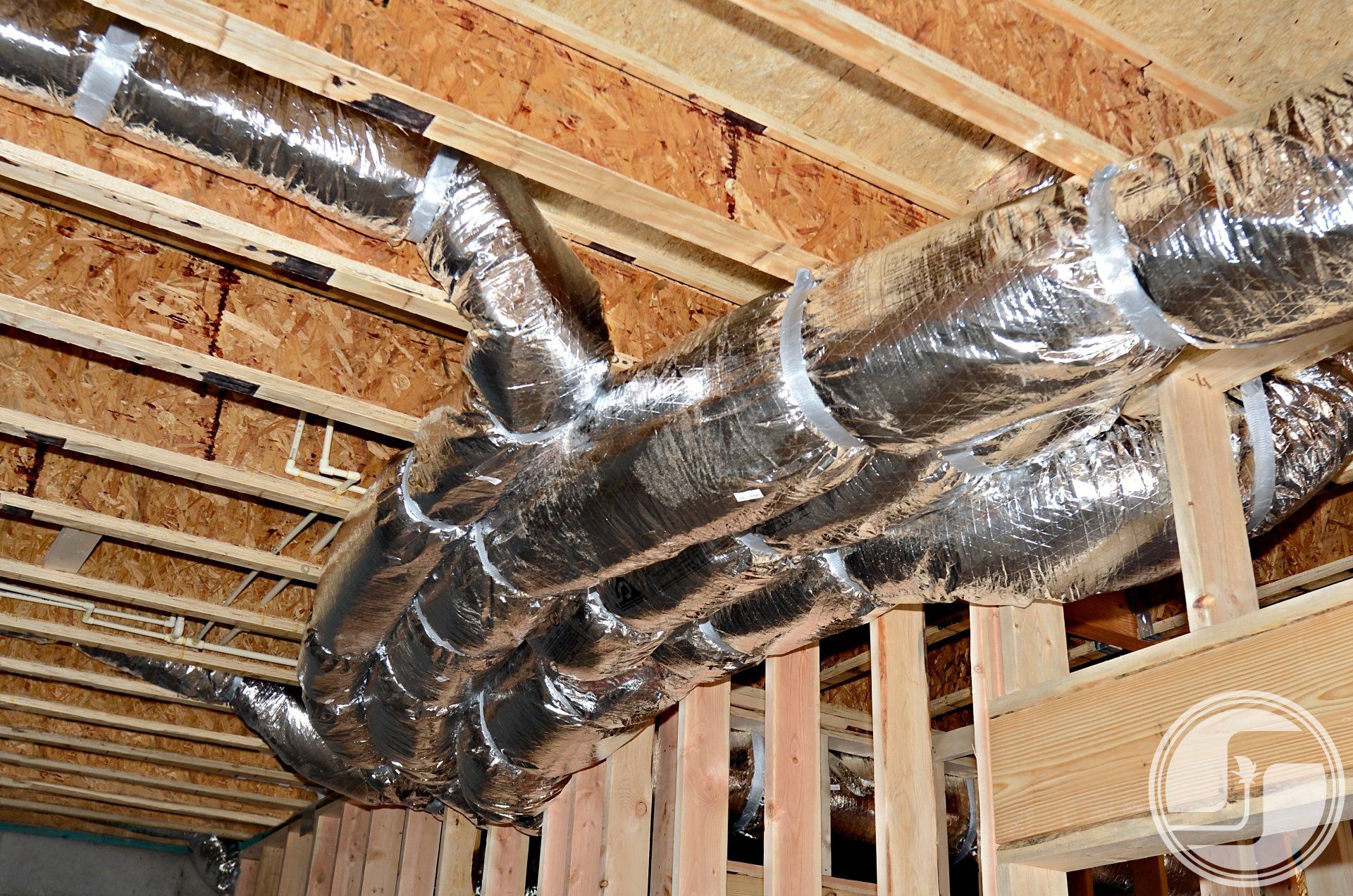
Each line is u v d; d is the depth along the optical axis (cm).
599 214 254
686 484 198
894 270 173
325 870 527
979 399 167
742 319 194
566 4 200
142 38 180
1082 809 199
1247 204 140
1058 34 186
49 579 358
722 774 335
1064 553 221
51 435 279
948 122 221
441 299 228
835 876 419
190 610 374
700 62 211
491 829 425
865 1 166
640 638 268
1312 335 192
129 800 578
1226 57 193
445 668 305
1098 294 153
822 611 254
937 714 438
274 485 298
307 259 222
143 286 255
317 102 192
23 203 250
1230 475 206
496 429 216
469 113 182
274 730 423
